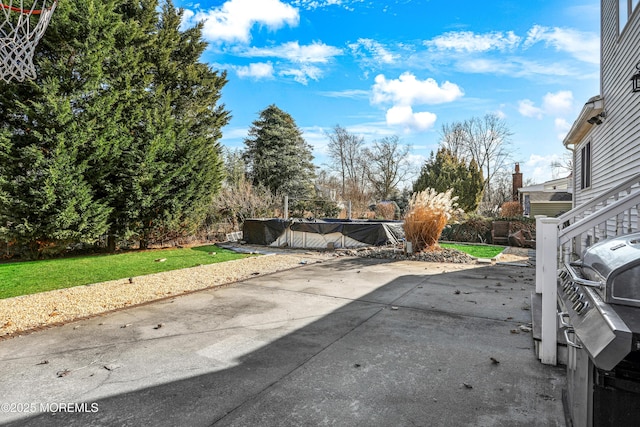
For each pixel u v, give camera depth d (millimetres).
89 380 2564
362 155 33156
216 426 2018
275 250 10211
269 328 3643
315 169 27484
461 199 20141
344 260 8266
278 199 16938
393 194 30984
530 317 3945
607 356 1312
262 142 23609
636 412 1438
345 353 3012
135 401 2285
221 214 13070
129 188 9148
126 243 10422
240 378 2582
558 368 2713
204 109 12000
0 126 7684
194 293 5113
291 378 2576
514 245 11281
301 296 4926
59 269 6992
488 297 4824
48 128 7586
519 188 24484
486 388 2420
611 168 6609
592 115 7457
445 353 3002
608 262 1681
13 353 3031
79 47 8031
